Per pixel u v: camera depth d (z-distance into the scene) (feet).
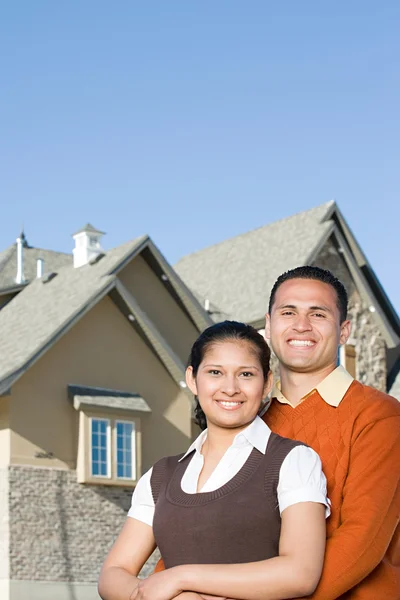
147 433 80.64
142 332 82.17
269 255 96.43
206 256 104.58
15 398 74.95
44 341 75.97
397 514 14.23
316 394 15.78
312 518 12.90
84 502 75.97
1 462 73.97
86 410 76.74
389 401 15.31
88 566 74.84
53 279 88.74
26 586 71.77
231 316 89.97
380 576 14.20
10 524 72.38
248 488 13.20
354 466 14.60
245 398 13.89
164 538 13.57
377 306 95.61
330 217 97.45
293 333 16.06
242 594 12.58
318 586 13.17
